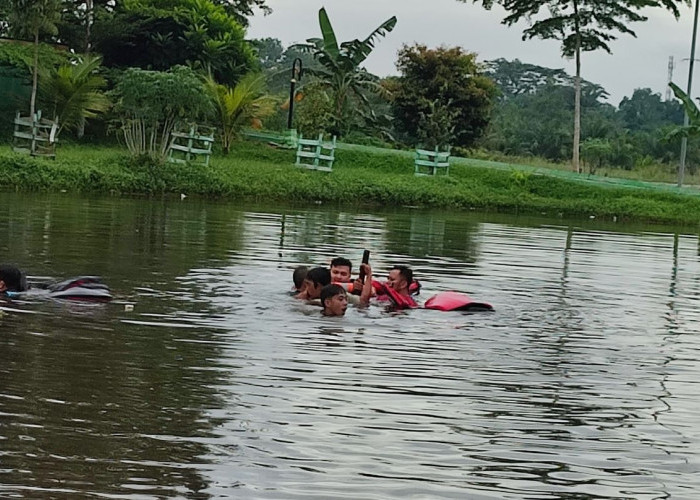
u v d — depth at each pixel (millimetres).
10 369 8727
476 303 13266
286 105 50375
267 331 11023
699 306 15086
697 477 6949
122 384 8492
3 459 6586
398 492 6426
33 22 35562
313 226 25641
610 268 19938
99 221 22688
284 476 6586
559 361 10398
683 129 42281
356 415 7977
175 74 36656
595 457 7281
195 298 12836
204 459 6809
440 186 40000
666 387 9484
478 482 6676
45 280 13508
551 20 48562
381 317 12305
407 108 51906
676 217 39969
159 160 35312
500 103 95062
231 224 24422
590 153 55844
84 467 6547
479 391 8945
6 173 31453
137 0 46000
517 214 38750
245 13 56719
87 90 39125
